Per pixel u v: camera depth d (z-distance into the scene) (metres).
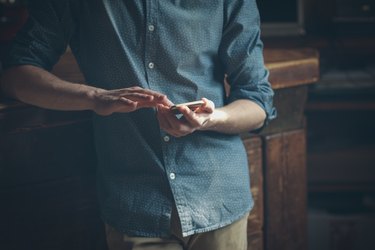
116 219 1.96
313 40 3.47
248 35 1.97
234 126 1.95
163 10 1.87
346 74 3.53
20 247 2.20
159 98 1.79
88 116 2.26
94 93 1.85
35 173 2.19
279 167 2.71
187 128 1.82
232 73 2.02
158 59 1.90
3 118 2.10
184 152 1.93
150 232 1.93
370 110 3.82
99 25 1.88
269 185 2.69
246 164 2.04
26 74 1.90
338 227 3.38
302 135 2.76
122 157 1.96
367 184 3.54
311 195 3.70
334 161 3.53
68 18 1.92
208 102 1.82
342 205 3.59
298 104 2.72
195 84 1.93
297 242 2.82
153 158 1.92
